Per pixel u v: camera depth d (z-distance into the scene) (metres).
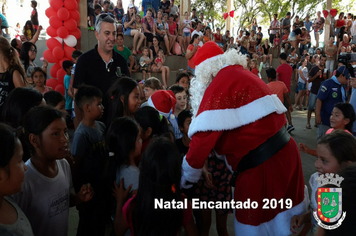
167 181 1.30
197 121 1.44
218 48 1.66
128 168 1.67
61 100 2.70
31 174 1.34
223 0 18.42
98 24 2.40
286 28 12.67
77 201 1.61
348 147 1.33
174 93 2.78
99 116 2.01
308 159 4.22
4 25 6.58
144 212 1.33
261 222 1.49
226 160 1.62
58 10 5.27
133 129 1.69
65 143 1.39
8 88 2.28
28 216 1.33
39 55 6.66
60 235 1.46
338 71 3.58
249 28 14.48
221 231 2.14
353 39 12.03
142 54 7.50
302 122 7.00
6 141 0.97
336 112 2.57
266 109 1.41
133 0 7.97
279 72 6.12
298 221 1.47
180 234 2.22
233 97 1.43
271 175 1.45
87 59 2.46
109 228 2.29
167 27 8.65
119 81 2.15
